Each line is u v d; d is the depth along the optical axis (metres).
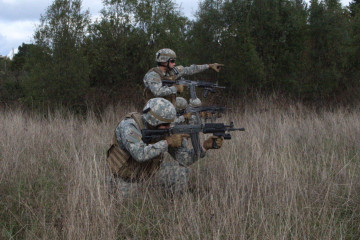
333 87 11.61
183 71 5.46
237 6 10.66
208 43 10.62
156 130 3.68
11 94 10.75
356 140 6.46
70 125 7.36
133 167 3.89
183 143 4.15
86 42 10.13
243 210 3.47
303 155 5.75
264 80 10.62
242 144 5.73
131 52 10.09
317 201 3.93
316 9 11.25
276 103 10.05
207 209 3.64
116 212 3.57
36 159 5.20
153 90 4.85
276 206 3.61
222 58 10.54
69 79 9.59
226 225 3.23
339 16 11.27
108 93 10.02
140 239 3.25
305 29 11.11
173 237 3.07
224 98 10.55
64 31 9.73
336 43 11.20
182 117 5.02
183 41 10.69
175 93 4.91
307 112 10.05
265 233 3.21
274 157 4.77
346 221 3.52
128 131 3.70
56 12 9.73
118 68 10.07
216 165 4.88
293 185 4.01
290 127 7.57
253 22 10.66
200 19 10.77
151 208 3.76
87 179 3.70
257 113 8.87
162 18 10.09
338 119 8.38
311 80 11.27
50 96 9.59
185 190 4.05
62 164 5.09
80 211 3.26
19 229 3.39
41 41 9.72
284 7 10.90
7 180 4.32
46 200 3.87
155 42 10.07
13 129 6.45
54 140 6.32
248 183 4.11
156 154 3.63
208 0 10.84
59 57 9.71
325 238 3.17
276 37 10.88
